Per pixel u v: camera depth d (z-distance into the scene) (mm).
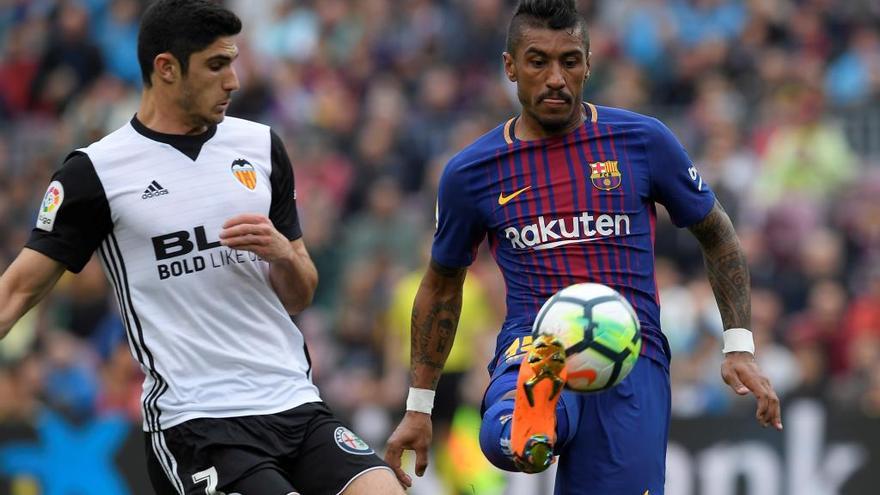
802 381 42656
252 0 64250
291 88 58906
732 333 20375
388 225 49375
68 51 61812
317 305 49094
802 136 51812
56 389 41625
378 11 62125
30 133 58188
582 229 19891
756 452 33969
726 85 56562
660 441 20078
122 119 56625
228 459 19797
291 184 21000
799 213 49594
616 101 55344
